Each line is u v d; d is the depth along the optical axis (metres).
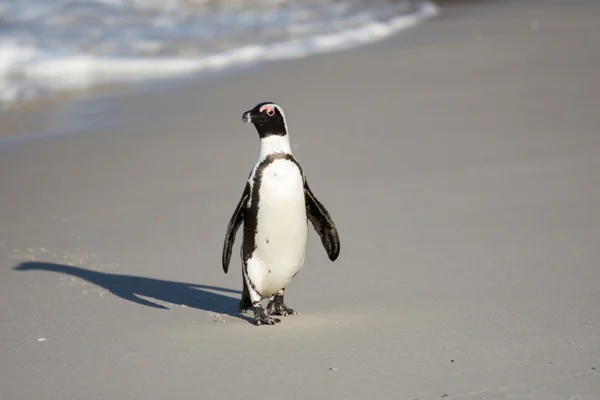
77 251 26.38
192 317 19.30
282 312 18.95
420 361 14.99
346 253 24.53
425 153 35.88
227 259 18.42
